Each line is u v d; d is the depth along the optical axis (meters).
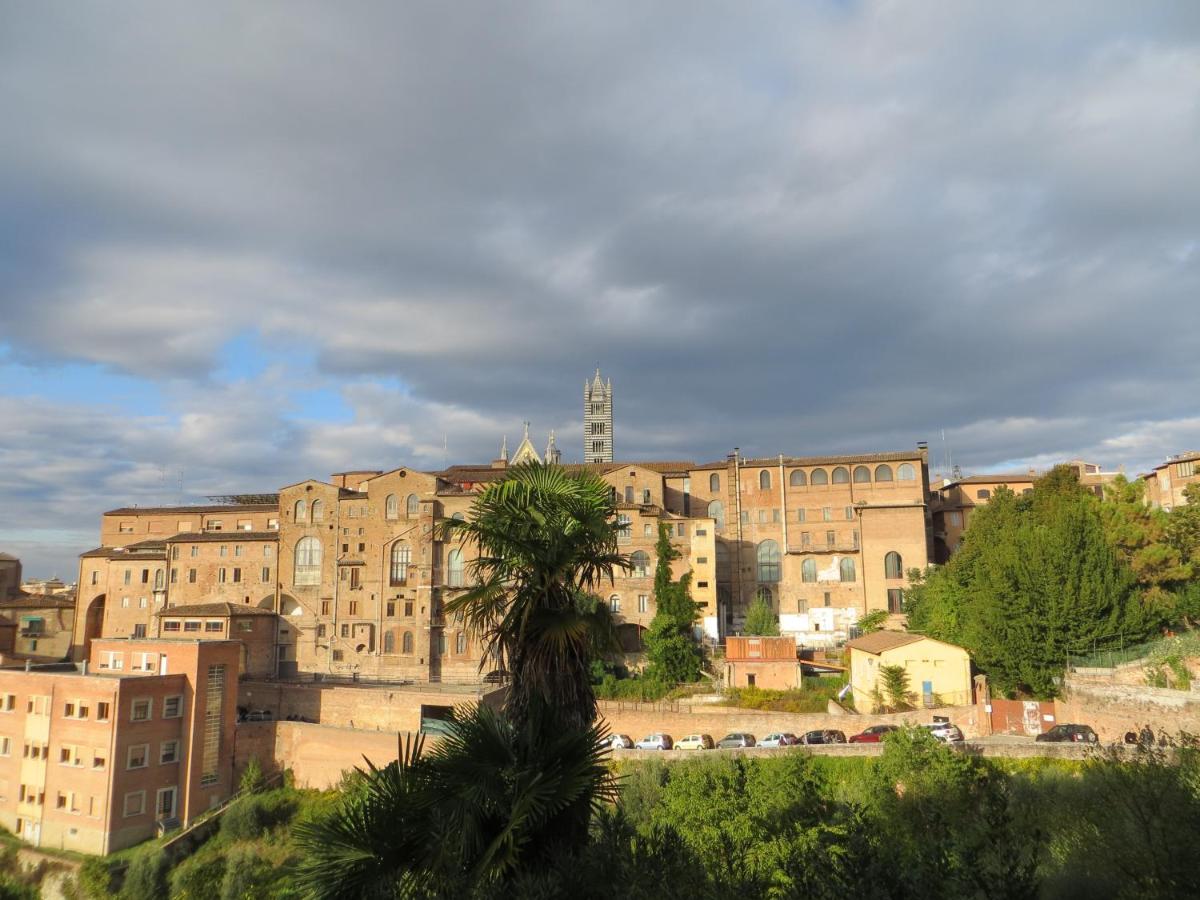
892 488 101.88
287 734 74.06
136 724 65.38
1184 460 85.69
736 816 35.41
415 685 89.31
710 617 90.81
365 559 99.88
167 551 105.19
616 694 77.75
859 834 14.50
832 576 99.19
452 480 112.12
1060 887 19.23
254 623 94.38
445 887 13.92
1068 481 76.38
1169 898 17.25
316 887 14.62
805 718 64.88
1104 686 55.12
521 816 14.46
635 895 13.66
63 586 169.50
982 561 72.50
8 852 64.00
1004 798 25.55
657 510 95.06
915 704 64.50
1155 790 19.38
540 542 17.59
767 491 105.12
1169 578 62.88
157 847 62.03
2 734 69.94
